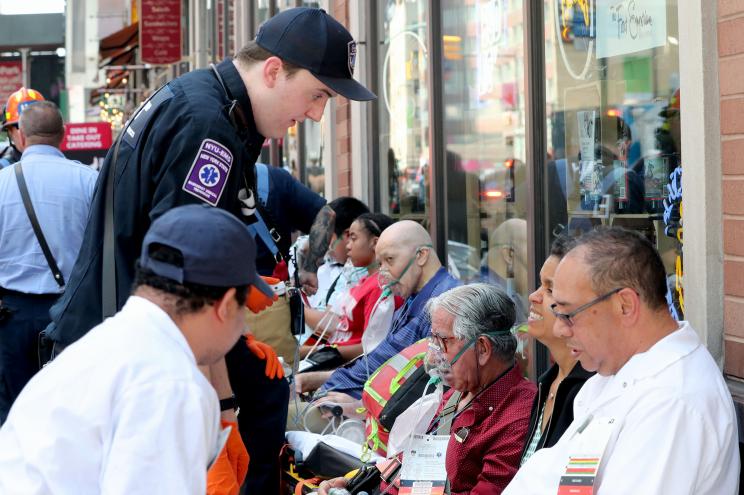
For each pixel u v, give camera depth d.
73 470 2.10
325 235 5.82
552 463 2.63
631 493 2.43
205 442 2.18
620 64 4.38
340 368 4.90
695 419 2.45
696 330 3.49
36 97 7.13
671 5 3.97
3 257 5.35
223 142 3.24
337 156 8.43
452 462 3.45
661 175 4.06
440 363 3.52
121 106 29.19
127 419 2.10
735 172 3.32
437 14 6.44
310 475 4.05
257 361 3.66
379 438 4.11
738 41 3.28
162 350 2.18
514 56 5.41
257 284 2.35
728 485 2.52
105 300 3.31
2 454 2.16
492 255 5.74
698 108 3.42
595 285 2.60
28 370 5.43
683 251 3.56
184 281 2.21
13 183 5.36
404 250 4.75
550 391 3.26
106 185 3.36
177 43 17.27
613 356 2.63
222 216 2.27
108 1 31.00
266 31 3.40
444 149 6.40
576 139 4.79
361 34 7.64
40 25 47.62
